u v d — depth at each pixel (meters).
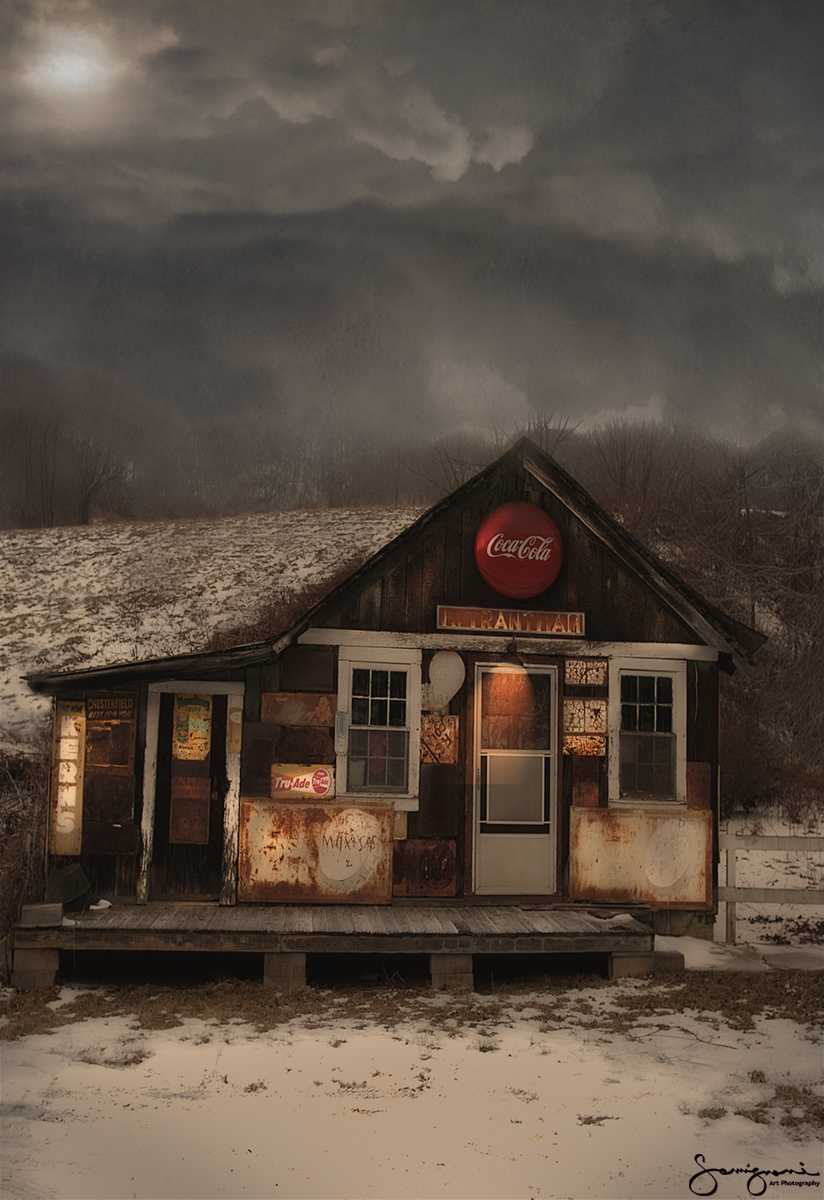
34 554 37.59
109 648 25.47
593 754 10.59
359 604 10.38
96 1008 7.76
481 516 10.69
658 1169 4.97
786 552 31.38
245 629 26.75
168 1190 4.58
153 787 9.93
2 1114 5.36
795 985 8.80
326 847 9.99
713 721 10.85
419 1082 6.18
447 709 10.41
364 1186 4.73
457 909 9.91
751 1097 6.00
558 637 10.64
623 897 10.42
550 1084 6.17
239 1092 5.92
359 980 8.93
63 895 9.64
